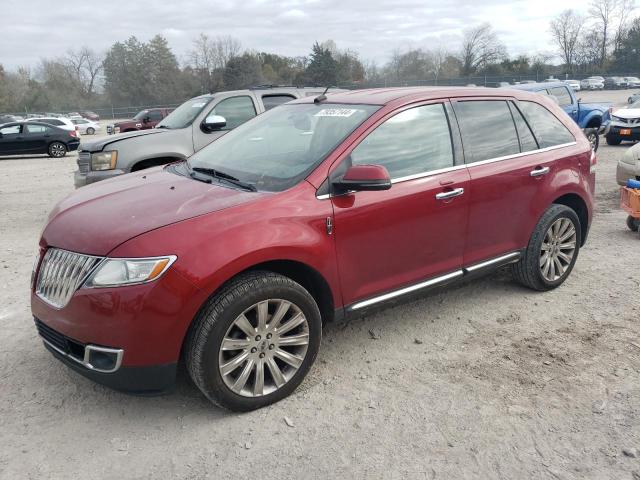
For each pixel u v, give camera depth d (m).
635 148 7.81
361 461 2.89
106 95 81.25
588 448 2.96
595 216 7.89
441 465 2.86
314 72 58.22
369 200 3.62
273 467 2.86
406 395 3.46
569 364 3.79
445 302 4.86
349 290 3.64
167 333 2.93
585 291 5.05
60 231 3.31
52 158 21.20
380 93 4.23
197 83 77.00
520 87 14.66
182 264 2.92
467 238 4.24
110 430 3.17
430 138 4.05
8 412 3.33
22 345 4.16
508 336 4.22
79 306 2.95
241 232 3.11
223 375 3.12
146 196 3.55
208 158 4.33
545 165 4.71
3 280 5.63
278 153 3.91
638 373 3.66
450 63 70.31
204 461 2.91
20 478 2.79
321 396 3.46
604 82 68.50
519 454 2.93
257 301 3.15
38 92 76.81
